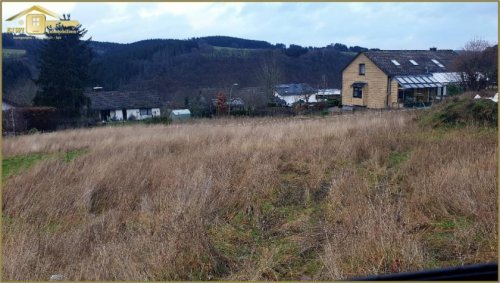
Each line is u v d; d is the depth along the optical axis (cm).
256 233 517
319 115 2134
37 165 812
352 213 512
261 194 643
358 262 403
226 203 597
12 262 416
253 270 414
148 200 606
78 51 3078
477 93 1769
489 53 2256
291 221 542
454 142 844
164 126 1744
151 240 461
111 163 814
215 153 873
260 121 1816
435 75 2756
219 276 419
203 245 448
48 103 2933
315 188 664
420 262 394
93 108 3234
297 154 872
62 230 534
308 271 416
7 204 600
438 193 547
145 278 396
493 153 705
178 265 419
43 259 434
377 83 2733
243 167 762
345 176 666
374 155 811
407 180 651
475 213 489
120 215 572
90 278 400
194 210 547
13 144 1271
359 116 1602
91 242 484
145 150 977
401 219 499
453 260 405
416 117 1255
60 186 674
